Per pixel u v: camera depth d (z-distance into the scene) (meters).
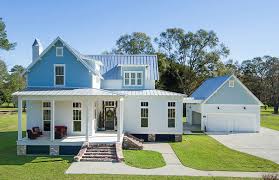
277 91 85.31
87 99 23.52
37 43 29.55
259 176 17.17
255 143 29.78
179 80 66.56
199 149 25.80
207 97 39.34
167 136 29.84
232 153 24.25
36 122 26.77
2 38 46.66
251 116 39.34
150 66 34.00
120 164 19.77
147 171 18.09
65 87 26.78
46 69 26.94
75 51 27.97
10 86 66.44
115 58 35.12
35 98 23.66
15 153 23.61
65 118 26.70
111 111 30.25
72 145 23.27
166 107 29.67
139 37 70.38
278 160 21.67
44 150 23.56
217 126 39.44
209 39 67.38
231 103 39.38
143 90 31.73
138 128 29.73
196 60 67.88
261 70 90.19
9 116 63.16
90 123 26.42
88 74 26.97
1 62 61.16
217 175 17.33
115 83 32.31
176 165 19.69
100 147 22.77
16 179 16.19
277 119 61.53
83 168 18.67
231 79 39.38
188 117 49.47
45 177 16.58
